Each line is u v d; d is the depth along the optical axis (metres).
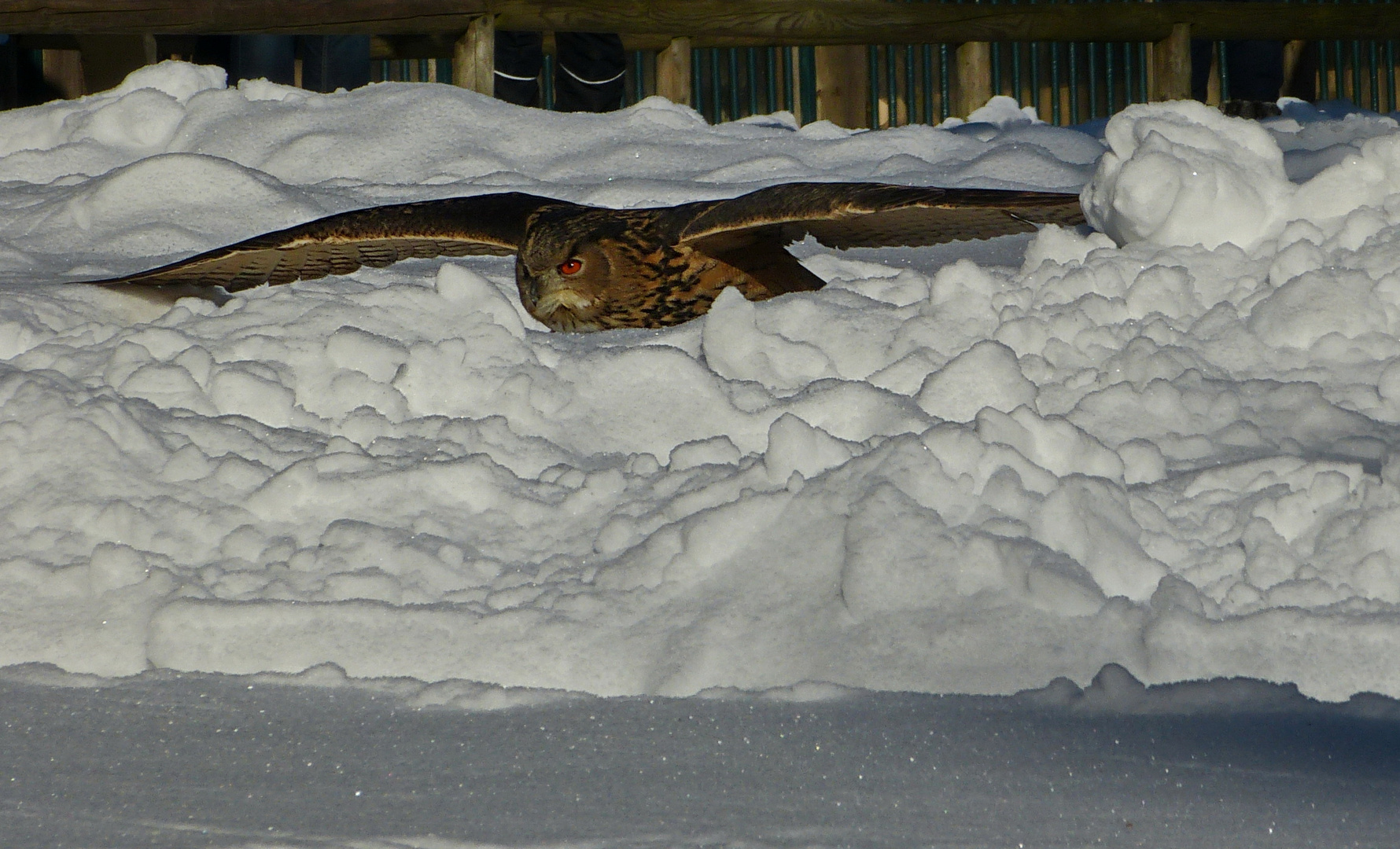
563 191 16.95
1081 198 13.25
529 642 6.66
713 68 26.45
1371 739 5.57
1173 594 6.59
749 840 4.59
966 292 10.77
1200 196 12.08
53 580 7.27
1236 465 7.89
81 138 19.53
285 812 4.85
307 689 6.35
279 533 7.68
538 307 11.13
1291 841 4.61
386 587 7.11
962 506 7.02
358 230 11.52
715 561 7.06
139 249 15.00
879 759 5.38
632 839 4.59
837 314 10.64
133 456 8.30
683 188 16.75
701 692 6.27
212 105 19.97
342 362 9.80
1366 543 6.93
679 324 11.30
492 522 7.82
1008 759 5.39
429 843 4.56
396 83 20.56
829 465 7.61
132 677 6.58
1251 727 5.70
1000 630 6.40
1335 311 10.13
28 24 22.33
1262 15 27.77
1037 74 27.39
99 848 4.54
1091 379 9.63
